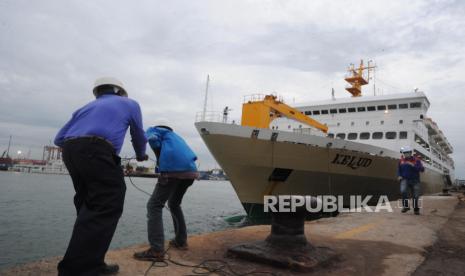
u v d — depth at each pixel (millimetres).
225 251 3375
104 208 2127
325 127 14922
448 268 3133
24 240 10016
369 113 17578
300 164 11672
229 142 10930
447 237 4777
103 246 2098
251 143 10992
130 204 22203
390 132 16594
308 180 12188
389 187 15695
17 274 2410
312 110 19000
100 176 2123
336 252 3303
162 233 3035
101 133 2176
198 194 41688
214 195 40062
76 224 2098
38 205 19453
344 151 12469
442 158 32406
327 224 5816
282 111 13273
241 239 3945
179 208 3443
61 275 2016
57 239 10336
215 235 4191
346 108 18156
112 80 2598
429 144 23172
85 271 2029
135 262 2848
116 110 2320
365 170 13594
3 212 16016
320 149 11898
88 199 2137
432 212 8070
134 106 2496
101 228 2082
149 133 3215
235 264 2930
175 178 3127
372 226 5578
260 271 2758
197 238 3963
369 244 4051
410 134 16156
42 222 13359
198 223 14359
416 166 7695
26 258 8055
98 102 2346
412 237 4645
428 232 5074
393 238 4531
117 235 11078
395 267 3084
